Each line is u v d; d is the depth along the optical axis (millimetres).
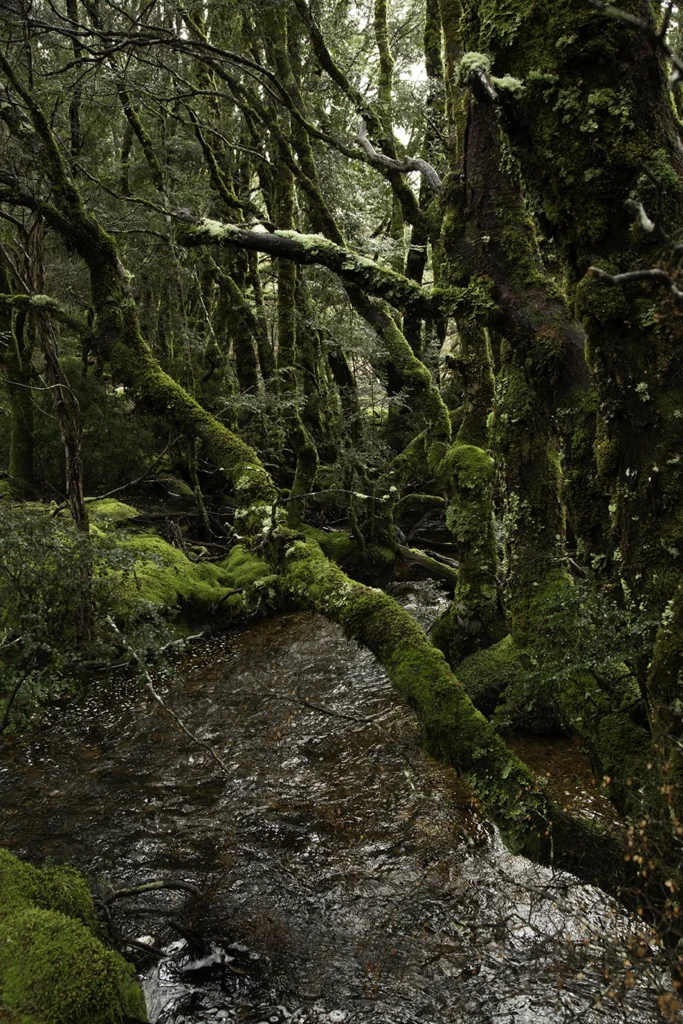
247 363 11109
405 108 8094
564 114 2113
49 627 4336
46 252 9820
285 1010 3084
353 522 8414
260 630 7211
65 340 12266
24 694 4238
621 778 2598
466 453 5746
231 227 2910
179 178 10047
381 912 3646
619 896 2643
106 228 9477
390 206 11836
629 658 2361
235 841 4168
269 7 6344
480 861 3980
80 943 2719
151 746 5160
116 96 7988
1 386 10938
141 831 4266
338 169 8875
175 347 12422
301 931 3527
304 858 4027
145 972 3262
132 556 4648
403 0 9695
